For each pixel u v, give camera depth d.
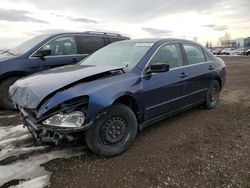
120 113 3.35
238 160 3.25
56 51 6.36
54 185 2.74
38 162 3.22
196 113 5.30
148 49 4.10
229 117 5.05
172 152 3.50
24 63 5.75
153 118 3.98
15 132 4.21
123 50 4.41
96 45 7.16
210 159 3.29
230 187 2.69
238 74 12.59
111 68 3.55
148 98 3.75
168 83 4.08
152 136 4.05
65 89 3.01
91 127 3.12
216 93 5.73
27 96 3.12
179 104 4.46
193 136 4.06
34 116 3.07
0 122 4.75
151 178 2.87
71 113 2.91
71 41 6.68
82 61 4.68
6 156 3.37
